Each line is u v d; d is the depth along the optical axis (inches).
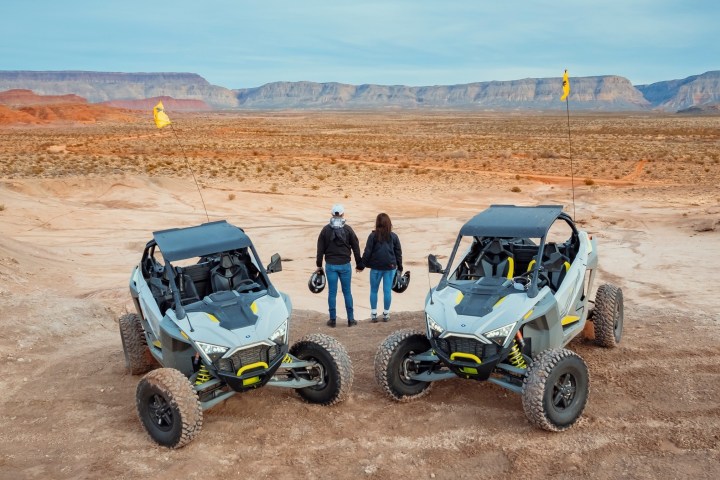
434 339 251.6
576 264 290.8
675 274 501.7
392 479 204.5
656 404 247.6
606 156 2053.4
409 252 671.1
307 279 575.2
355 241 375.6
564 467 205.5
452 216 947.3
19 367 327.9
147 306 276.1
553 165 1809.8
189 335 240.8
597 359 299.1
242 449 228.7
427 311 260.2
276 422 248.5
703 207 900.6
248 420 251.3
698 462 203.6
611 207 969.5
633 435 223.9
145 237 817.5
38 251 664.4
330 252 373.1
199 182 1366.9
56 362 336.5
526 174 1598.2
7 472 219.9
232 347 234.7
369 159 2096.5
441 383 282.5
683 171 1590.8
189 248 271.1
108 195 1111.6
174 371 233.0
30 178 1353.3
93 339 384.8
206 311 255.8
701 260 542.3
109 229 866.1
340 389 255.3
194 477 210.4
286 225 890.1
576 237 322.7
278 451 226.1
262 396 273.1
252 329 243.6
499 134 4003.4
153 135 3826.3
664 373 276.5
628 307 402.9
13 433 252.5
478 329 238.8
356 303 488.4
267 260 665.0
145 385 232.7
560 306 263.9
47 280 547.8
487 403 259.1
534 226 272.8
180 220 935.7
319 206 1079.6
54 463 225.3
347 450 225.1
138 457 225.9
